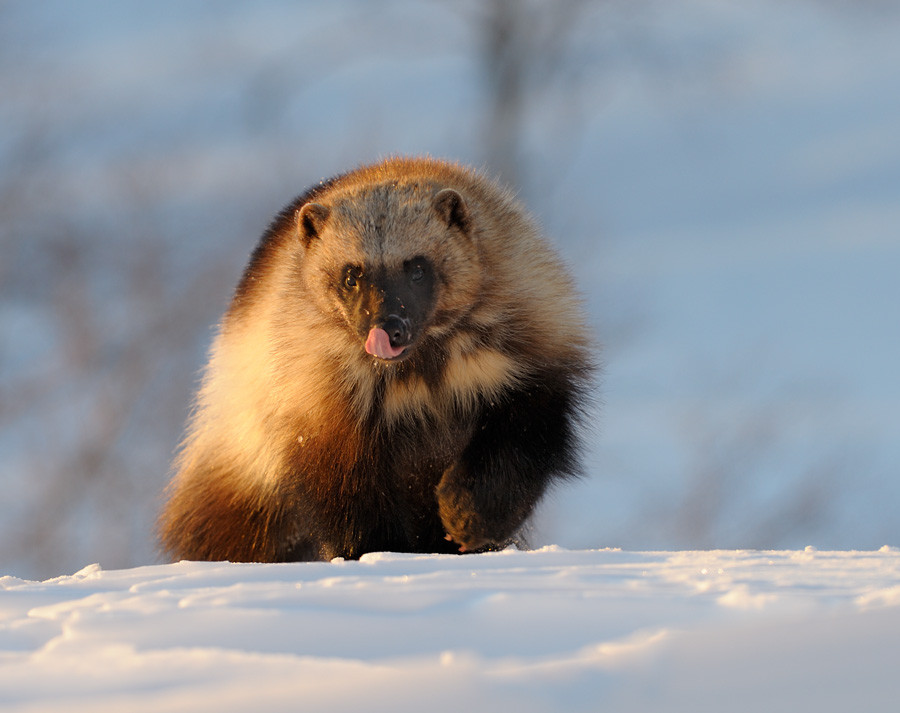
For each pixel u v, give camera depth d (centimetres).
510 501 1396
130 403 3544
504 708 495
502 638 639
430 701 506
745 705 490
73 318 3688
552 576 815
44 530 3328
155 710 526
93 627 677
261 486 1546
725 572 845
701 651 549
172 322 3788
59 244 3988
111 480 3422
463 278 1381
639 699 498
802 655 537
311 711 508
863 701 491
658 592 743
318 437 1406
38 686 580
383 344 1302
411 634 650
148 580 910
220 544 1605
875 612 593
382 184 1433
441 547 1499
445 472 1428
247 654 596
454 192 1376
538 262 1460
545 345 1423
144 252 3934
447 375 1413
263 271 1534
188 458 1708
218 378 1611
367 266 1350
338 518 1426
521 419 1410
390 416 1410
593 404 1495
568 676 525
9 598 821
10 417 3531
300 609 691
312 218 1401
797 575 827
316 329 1402
